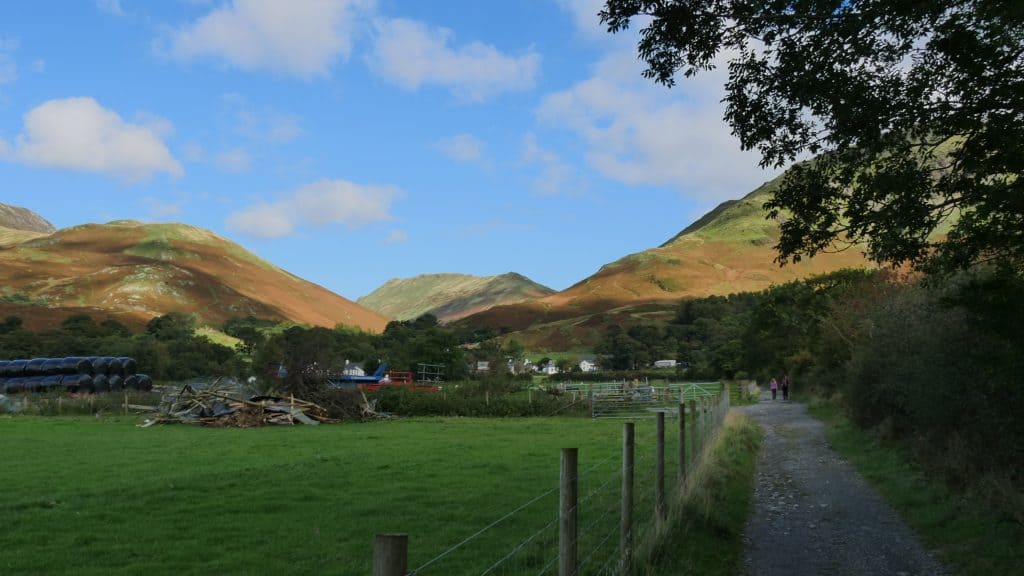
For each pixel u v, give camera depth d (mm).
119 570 9281
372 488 15141
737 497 13602
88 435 28656
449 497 14062
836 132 9500
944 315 13797
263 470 17797
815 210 10289
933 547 10078
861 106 8836
